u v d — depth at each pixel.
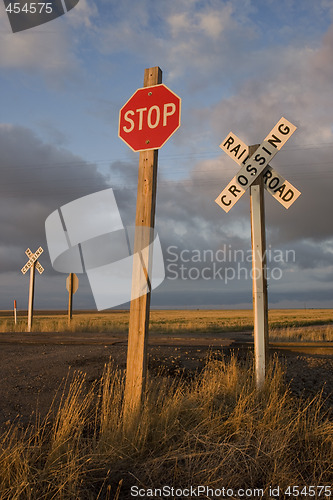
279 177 5.82
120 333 14.89
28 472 3.16
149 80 5.03
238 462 3.48
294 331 16.11
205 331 17.72
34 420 4.57
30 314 19.05
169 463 3.54
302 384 6.24
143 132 4.93
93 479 3.25
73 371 6.53
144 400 4.45
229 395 5.25
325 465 3.57
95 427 4.18
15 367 6.93
